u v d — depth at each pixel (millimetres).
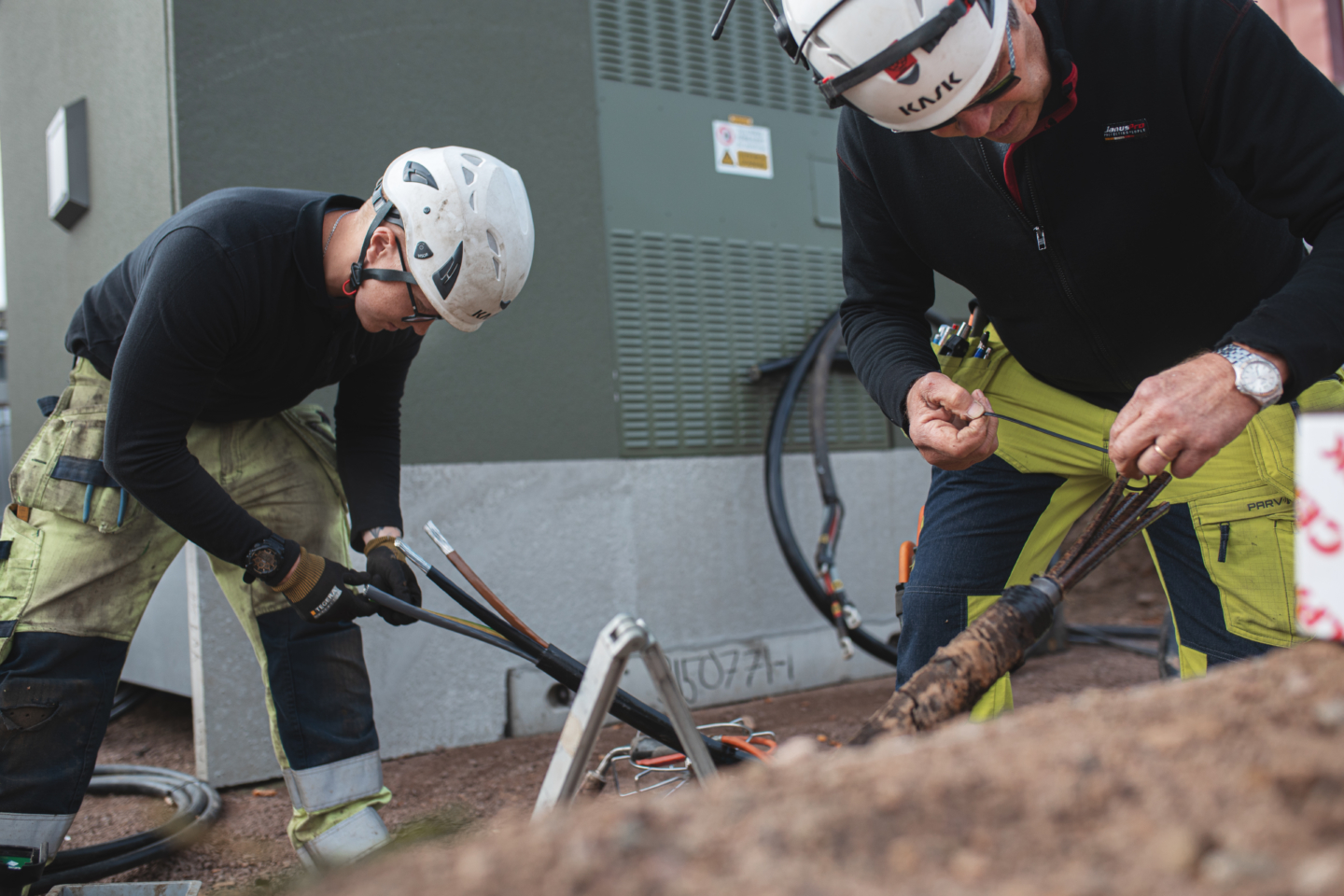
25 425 3891
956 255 1586
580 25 3271
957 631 1653
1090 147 1382
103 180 3037
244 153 2676
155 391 1474
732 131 3580
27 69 3762
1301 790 587
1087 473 1672
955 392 1430
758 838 612
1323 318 1151
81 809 2445
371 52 2877
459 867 634
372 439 1950
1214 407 1113
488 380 3023
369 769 1825
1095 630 4020
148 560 1741
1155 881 530
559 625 3102
